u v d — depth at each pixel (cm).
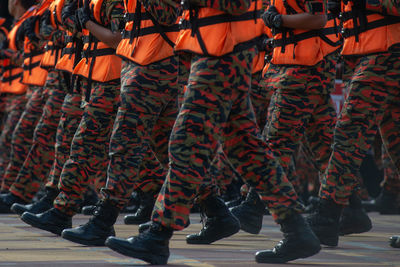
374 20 1258
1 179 2520
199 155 966
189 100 967
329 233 1305
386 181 2455
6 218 1908
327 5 1330
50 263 1009
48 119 1947
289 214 1021
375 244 1405
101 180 2045
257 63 1828
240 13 962
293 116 1345
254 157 1005
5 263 1003
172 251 1196
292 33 1327
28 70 2188
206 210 1311
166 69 1175
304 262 1086
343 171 1287
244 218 1541
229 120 1004
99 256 1106
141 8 1177
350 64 1655
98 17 1316
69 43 1595
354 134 1277
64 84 1853
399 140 1370
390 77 1255
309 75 1330
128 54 1179
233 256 1139
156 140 1370
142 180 1647
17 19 2497
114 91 1340
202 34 964
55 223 1416
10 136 2520
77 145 1383
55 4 1664
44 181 2106
